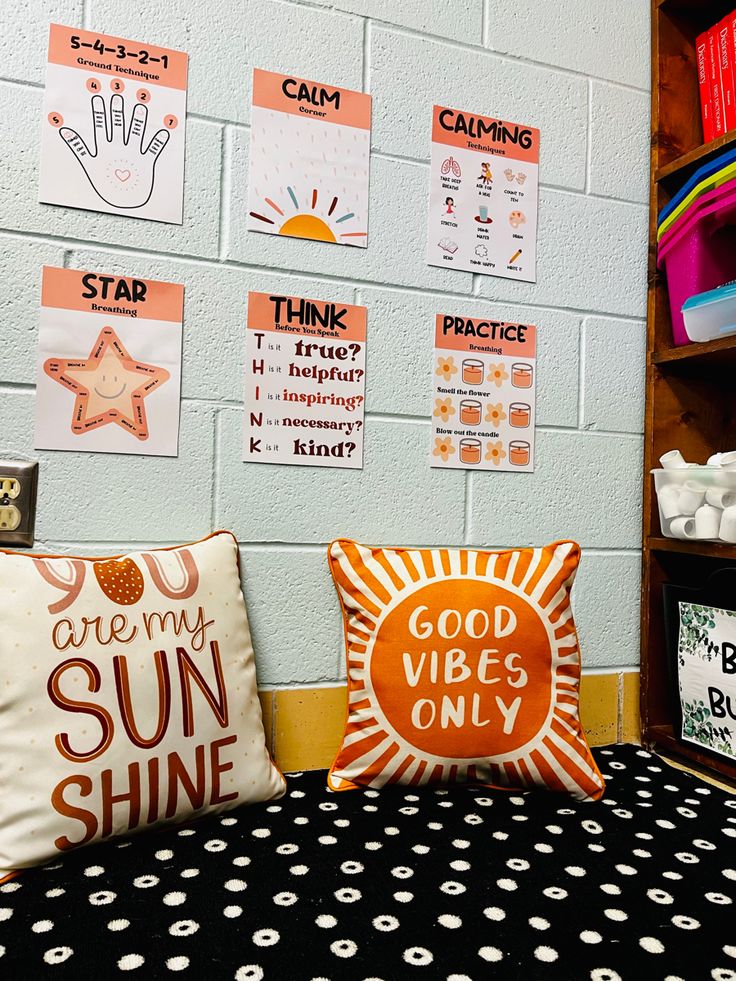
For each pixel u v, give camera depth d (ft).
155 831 3.21
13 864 2.82
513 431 4.52
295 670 4.05
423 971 2.32
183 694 3.23
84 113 3.65
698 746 4.27
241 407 3.94
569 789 3.68
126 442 3.73
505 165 4.50
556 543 4.02
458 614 3.72
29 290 3.57
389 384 4.24
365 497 4.19
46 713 2.94
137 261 3.75
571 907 2.71
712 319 4.26
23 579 3.09
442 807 3.59
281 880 2.85
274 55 4.00
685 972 2.34
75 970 2.29
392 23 4.24
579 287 4.71
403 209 4.27
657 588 4.75
